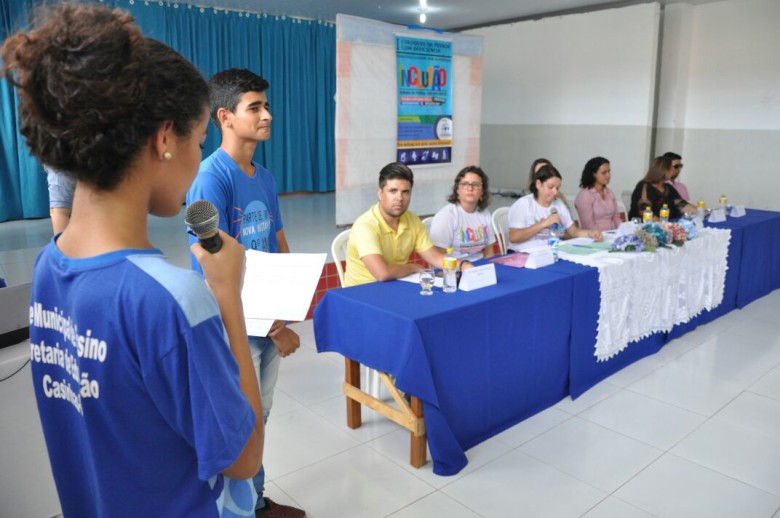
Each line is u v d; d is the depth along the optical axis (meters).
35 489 1.56
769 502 1.99
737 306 4.09
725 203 4.46
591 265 2.79
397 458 2.28
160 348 0.60
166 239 5.46
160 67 0.60
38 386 0.73
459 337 2.18
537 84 8.80
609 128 8.07
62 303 0.65
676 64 7.58
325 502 2.01
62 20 0.57
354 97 5.18
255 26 7.98
